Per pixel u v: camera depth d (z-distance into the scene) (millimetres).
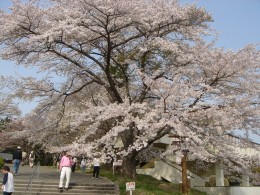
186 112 14047
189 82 15586
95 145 14398
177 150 14555
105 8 14578
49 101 18406
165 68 17469
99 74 20828
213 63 15719
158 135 16156
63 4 16609
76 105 22469
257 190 20359
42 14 15789
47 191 14422
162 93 13875
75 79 19891
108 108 14578
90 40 16734
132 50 19688
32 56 17406
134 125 15547
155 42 16812
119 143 23297
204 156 14398
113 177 19234
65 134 21516
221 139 15906
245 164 17000
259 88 16219
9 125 32062
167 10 16672
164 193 15734
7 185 11047
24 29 15992
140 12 15789
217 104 14719
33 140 19891
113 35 17203
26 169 24703
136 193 15000
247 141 16969
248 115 15617
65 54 18016
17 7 15234
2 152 50094
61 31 15086
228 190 21688
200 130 14266
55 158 40531
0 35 15531
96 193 14758
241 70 15711
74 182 15883
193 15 17359
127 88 19203
